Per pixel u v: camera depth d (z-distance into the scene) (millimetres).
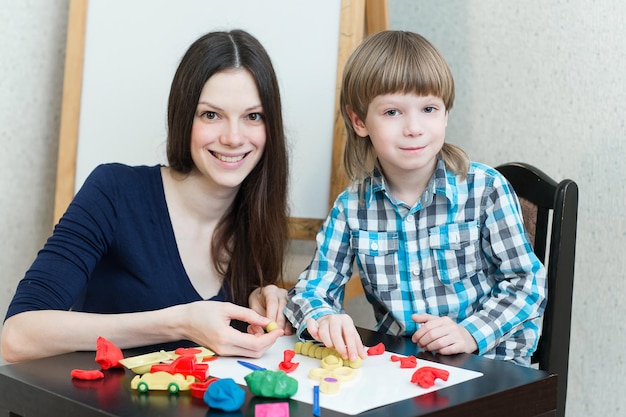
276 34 1557
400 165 1133
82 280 1109
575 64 1510
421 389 791
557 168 1540
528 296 1123
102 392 761
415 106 1117
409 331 1195
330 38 1532
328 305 1102
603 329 1489
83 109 1614
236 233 1227
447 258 1182
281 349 987
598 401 1501
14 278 1714
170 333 973
